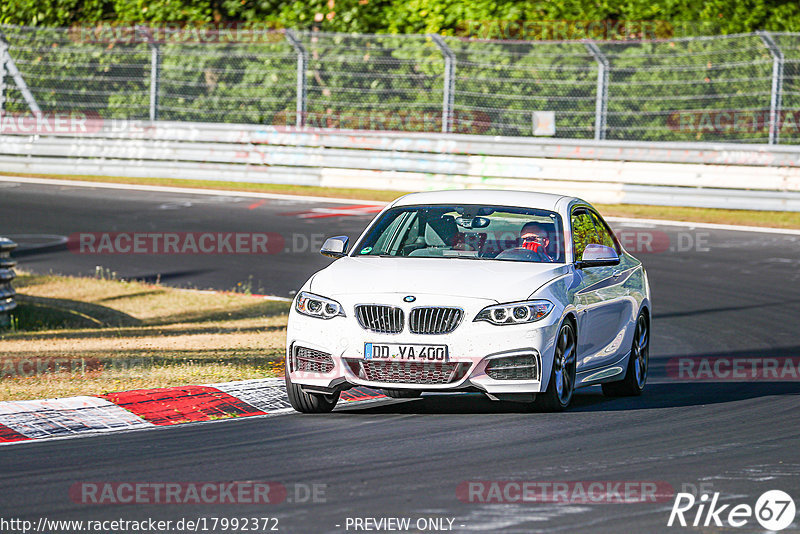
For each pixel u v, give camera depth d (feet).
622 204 303.48
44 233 265.13
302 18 373.20
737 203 295.07
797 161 292.20
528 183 310.86
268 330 173.78
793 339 167.32
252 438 98.48
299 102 342.64
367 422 106.01
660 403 120.47
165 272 226.99
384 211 124.26
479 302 105.40
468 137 318.65
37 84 369.91
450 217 121.70
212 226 273.95
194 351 148.97
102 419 105.60
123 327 179.63
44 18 392.27
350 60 346.74
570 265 115.75
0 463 88.74
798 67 310.65
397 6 365.40
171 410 109.81
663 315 187.42
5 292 180.45
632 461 89.97
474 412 111.65
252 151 340.18
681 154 302.45
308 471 85.97
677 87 326.65
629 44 330.54
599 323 118.32
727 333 172.35
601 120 320.29
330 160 333.01
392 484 81.97
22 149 356.59
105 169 351.25
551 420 107.04
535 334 105.40
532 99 335.26
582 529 71.31
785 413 112.88
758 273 224.53
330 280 110.11
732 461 90.53
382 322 105.50
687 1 348.38
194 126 343.67
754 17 347.56
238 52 359.25
